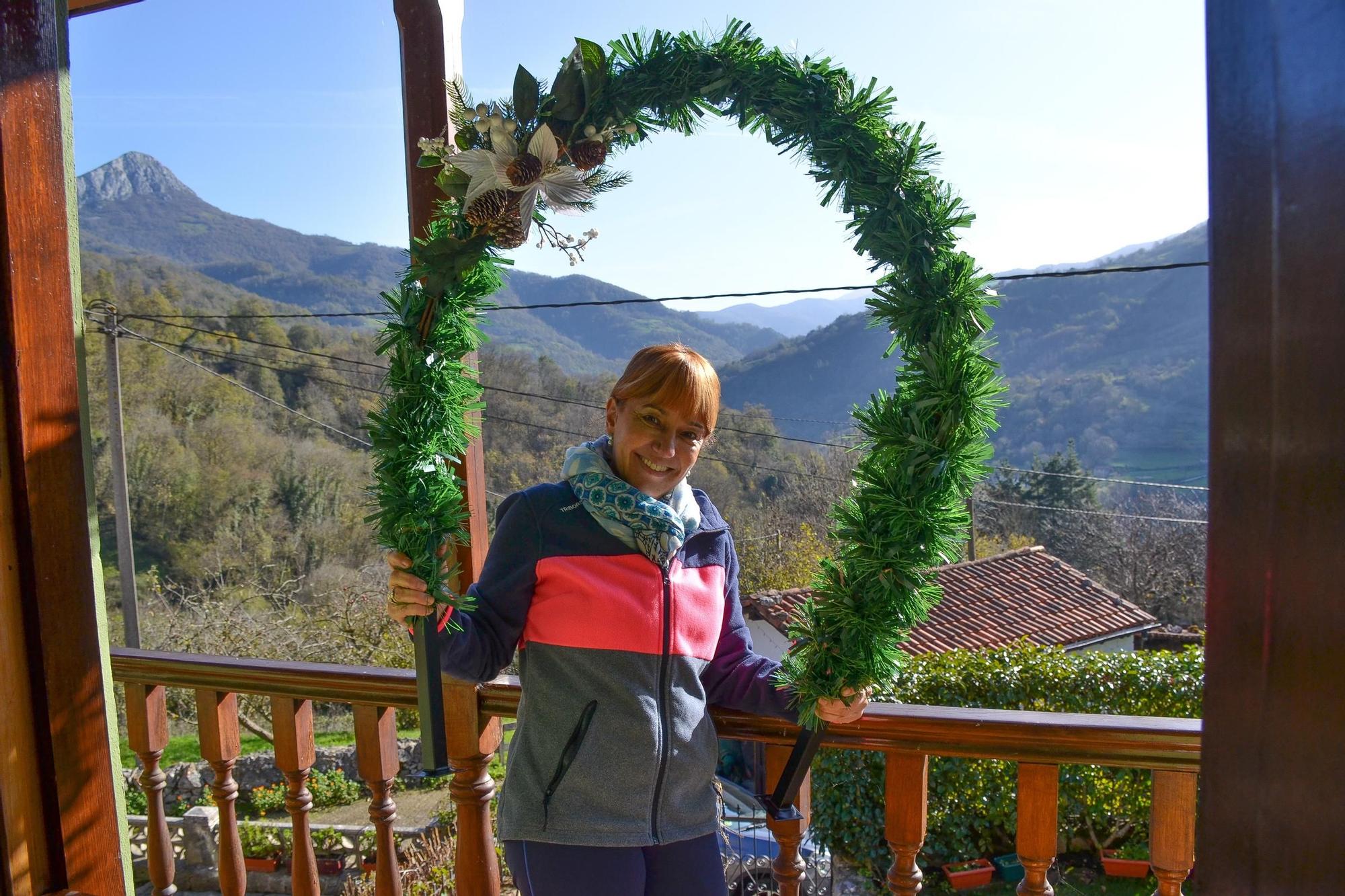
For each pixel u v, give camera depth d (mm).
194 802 10164
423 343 1486
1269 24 510
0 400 1245
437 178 1467
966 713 1679
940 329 1385
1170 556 20172
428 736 1492
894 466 1405
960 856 7555
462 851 2010
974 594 13219
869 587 1404
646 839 1473
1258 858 543
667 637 1496
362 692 2006
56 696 1294
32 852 1277
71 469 1318
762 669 1595
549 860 1456
